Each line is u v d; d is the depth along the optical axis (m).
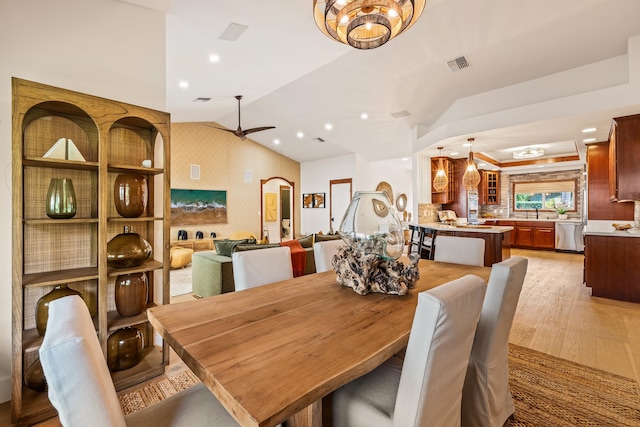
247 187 9.17
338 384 0.91
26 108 1.70
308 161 10.32
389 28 1.83
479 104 4.53
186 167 7.98
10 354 1.94
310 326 1.27
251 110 6.86
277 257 2.18
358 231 1.78
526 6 2.75
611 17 2.87
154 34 2.48
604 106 3.44
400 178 10.52
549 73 3.87
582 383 2.17
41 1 2.03
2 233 1.93
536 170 8.89
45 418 1.79
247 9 2.49
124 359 2.20
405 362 1.05
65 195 1.96
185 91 4.69
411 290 1.80
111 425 0.84
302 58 3.74
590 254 4.20
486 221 8.98
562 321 3.31
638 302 3.88
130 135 2.47
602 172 5.26
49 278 1.89
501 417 1.70
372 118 6.21
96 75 2.24
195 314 1.41
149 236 2.58
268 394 0.81
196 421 1.11
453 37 3.25
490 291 1.55
